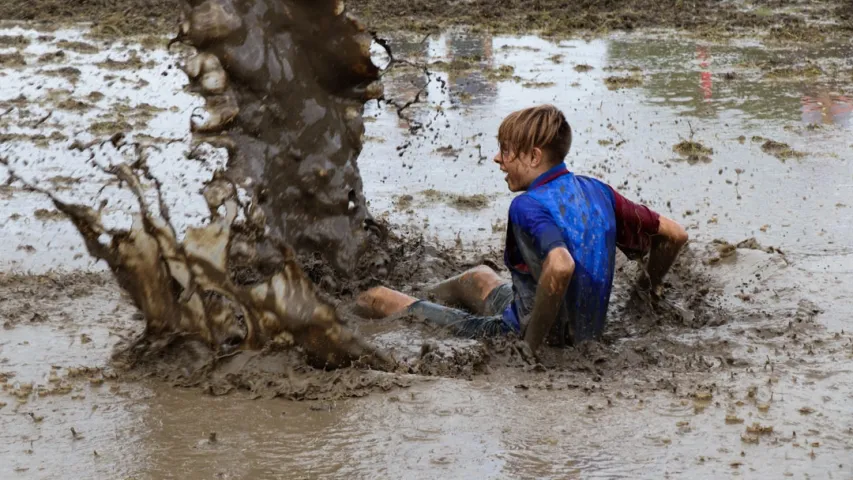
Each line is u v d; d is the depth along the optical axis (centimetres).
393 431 557
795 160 1212
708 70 1736
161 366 652
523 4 2409
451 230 996
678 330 747
